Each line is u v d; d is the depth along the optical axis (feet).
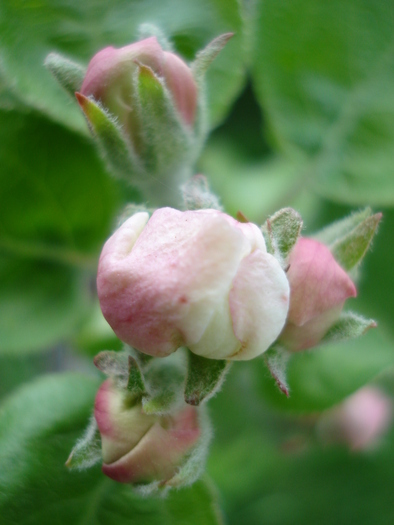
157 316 0.17
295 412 0.30
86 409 0.27
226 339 0.18
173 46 0.29
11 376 0.37
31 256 0.32
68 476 0.26
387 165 0.32
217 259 0.17
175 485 0.19
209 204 0.20
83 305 0.32
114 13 0.29
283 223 0.20
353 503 0.36
